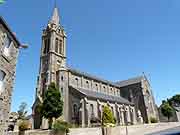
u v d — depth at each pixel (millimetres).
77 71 72688
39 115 58344
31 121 57938
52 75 64500
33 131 39094
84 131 42281
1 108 14570
